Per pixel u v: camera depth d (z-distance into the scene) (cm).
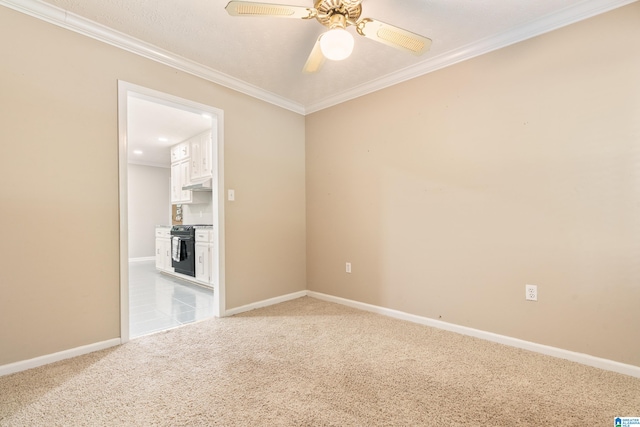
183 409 143
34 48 184
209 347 212
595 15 183
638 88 171
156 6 183
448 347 211
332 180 329
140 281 459
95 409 143
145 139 491
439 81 249
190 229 438
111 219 213
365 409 143
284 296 333
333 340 224
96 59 207
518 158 211
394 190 278
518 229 211
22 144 180
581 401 149
